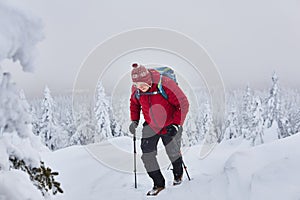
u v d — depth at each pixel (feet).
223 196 10.63
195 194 11.43
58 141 72.02
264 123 79.25
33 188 6.63
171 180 14.78
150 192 12.57
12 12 5.02
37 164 7.85
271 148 12.92
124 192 13.10
